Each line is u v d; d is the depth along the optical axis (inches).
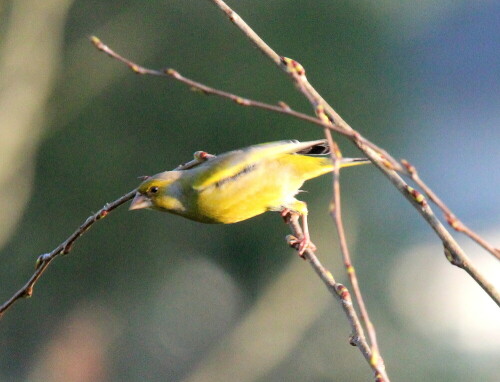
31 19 638.5
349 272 137.6
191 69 654.5
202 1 651.5
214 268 701.3
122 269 699.4
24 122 639.8
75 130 666.8
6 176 636.1
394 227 697.6
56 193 674.8
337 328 668.7
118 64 663.8
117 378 700.0
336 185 140.6
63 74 660.1
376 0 661.9
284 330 674.2
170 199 215.6
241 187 212.4
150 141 665.0
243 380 673.6
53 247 684.1
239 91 641.6
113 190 676.1
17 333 691.4
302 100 632.4
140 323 707.4
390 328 673.6
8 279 686.5
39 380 686.5
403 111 693.9
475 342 689.6
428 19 839.1
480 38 1084.5
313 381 662.5
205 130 650.2
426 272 709.9
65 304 697.6
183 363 693.9
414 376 650.8
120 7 665.0
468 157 974.4
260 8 639.8
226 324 689.0
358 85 655.1
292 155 215.6
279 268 683.4
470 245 839.7
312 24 638.5
